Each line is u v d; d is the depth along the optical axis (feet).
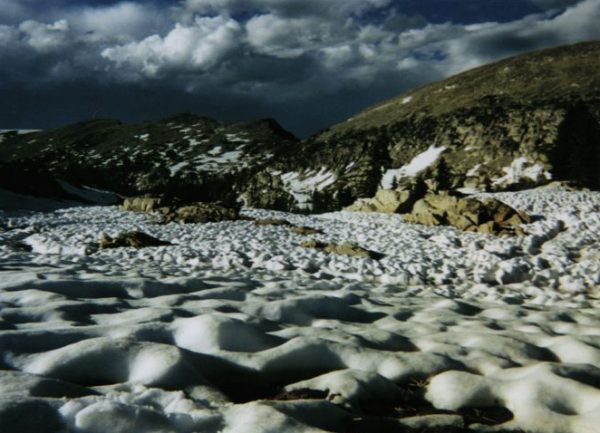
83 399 10.41
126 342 13.83
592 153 250.98
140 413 9.90
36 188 143.54
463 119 306.96
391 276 41.68
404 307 24.45
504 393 13.17
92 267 32.32
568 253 59.21
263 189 328.70
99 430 9.56
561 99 296.10
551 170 241.14
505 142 271.08
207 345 15.38
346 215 108.17
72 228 77.36
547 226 76.07
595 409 11.93
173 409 10.68
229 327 15.97
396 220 94.73
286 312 20.70
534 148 258.37
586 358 16.58
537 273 45.57
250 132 476.54
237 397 13.12
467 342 17.61
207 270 37.88
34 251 54.49
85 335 15.10
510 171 248.93
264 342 16.15
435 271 46.06
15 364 13.05
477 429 11.68
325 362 14.98
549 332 20.75
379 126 349.82
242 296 23.44
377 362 14.98
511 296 34.99
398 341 17.44
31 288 21.39
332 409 11.75
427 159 289.94
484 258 54.03
